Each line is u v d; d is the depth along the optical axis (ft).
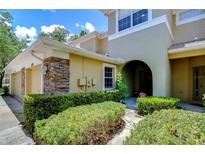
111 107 19.88
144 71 49.98
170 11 39.93
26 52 29.86
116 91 33.99
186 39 40.06
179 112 15.26
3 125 22.27
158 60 34.99
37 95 21.98
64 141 11.06
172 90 42.39
